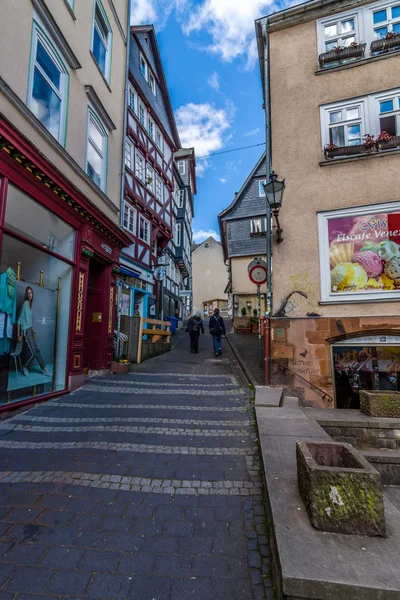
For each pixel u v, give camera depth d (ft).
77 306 23.95
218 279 150.71
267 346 22.98
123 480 10.97
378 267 22.34
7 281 17.16
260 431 14.10
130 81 44.96
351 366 22.12
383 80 24.12
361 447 16.48
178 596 6.61
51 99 22.27
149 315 51.13
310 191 24.11
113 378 26.81
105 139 30.94
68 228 23.27
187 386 24.11
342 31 25.67
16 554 7.60
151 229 52.90
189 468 11.90
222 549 7.91
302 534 7.00
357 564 6.09
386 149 23.08
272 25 26.71
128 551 7.80
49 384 20.93
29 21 19.38
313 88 25.35
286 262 23.65
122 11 35.78
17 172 17.42
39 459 12.35
